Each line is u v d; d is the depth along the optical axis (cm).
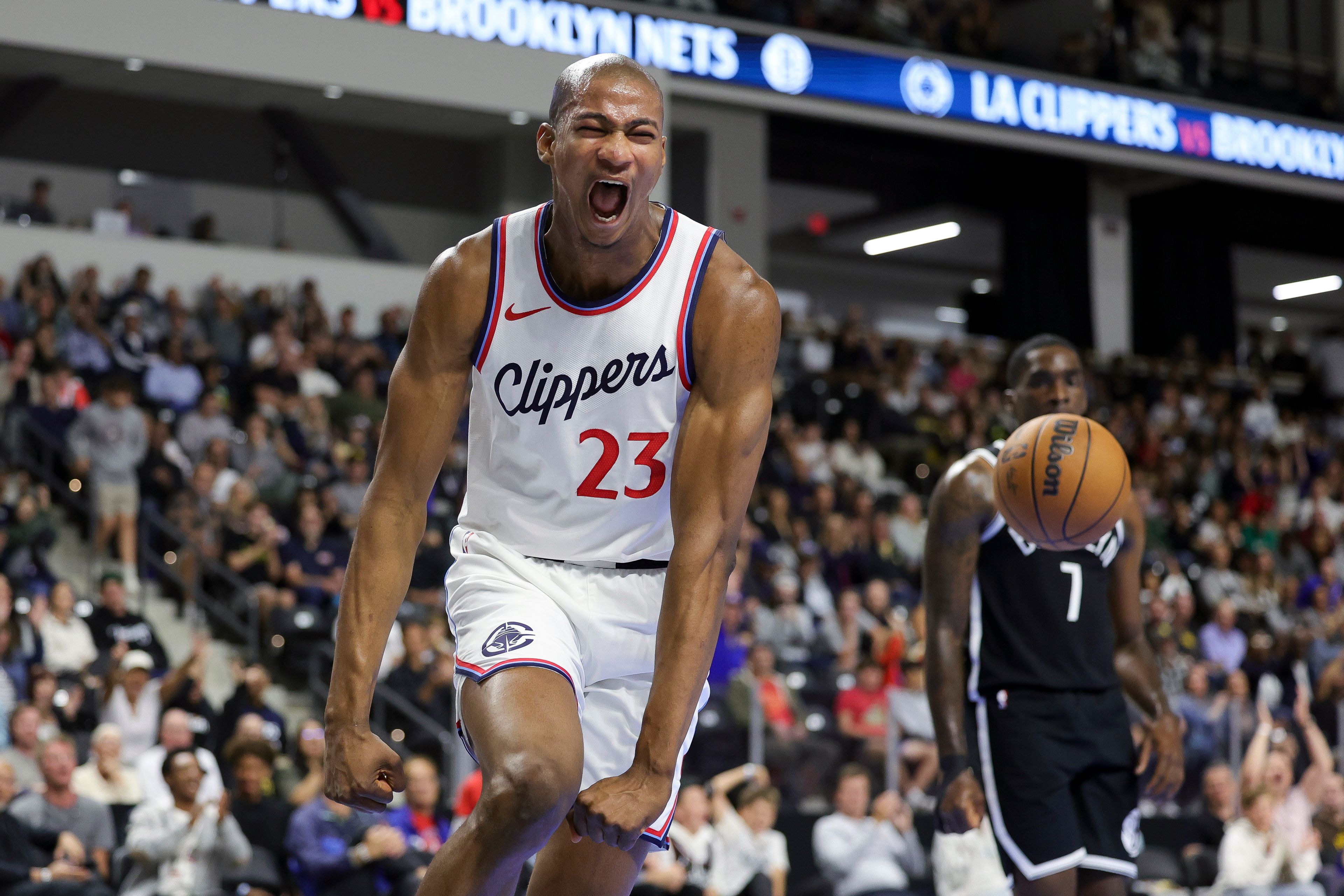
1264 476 1595
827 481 1331
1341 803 819
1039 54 1977
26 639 802
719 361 216
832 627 1002
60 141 1462
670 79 1495
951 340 1675
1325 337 2355
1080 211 1897
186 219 1515
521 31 1449
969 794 328
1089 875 347
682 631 208
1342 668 1048
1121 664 362
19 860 614
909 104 1611
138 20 1320
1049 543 311
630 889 235
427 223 1620
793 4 1572
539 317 219
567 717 203
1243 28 2027
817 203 1944
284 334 1256
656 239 219
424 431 220
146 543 990
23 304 1194
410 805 679
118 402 1005
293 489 1061
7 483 985
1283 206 1977
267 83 1390
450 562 1027
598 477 223
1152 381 1777
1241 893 745
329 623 932
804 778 783
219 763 764
